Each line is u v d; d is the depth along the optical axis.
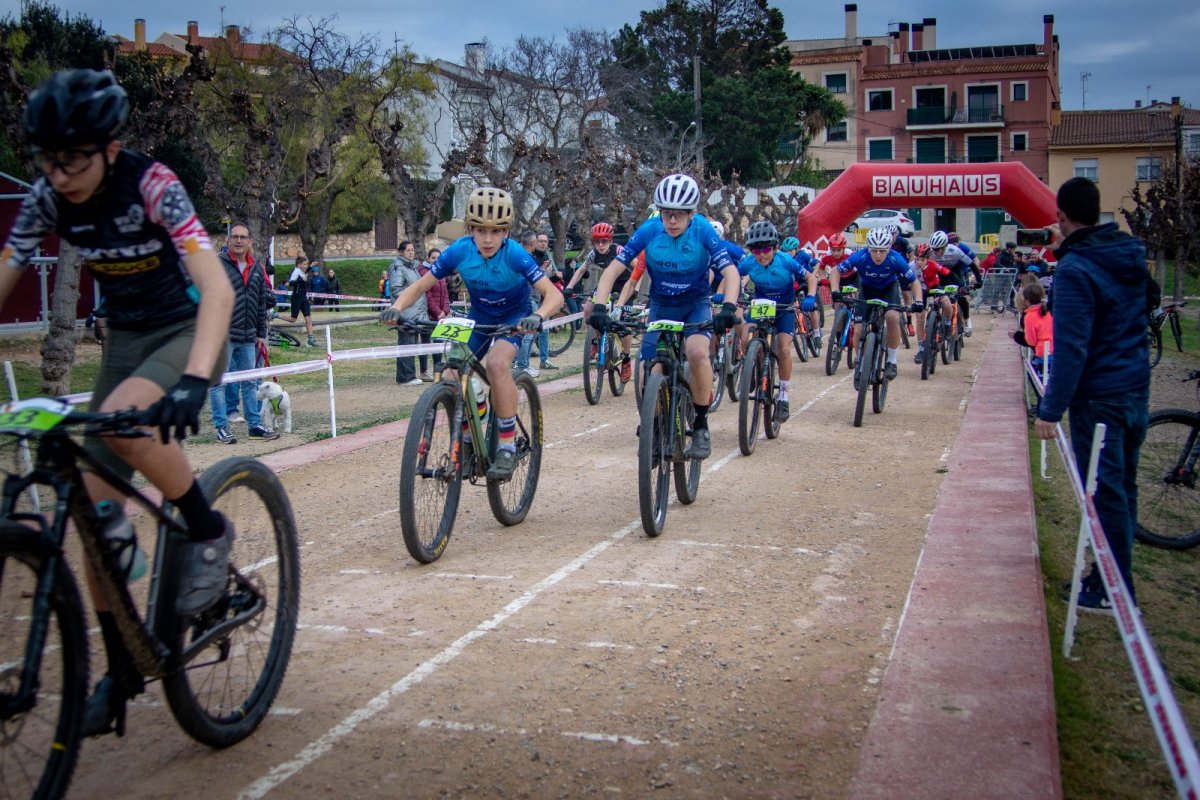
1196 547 6.07
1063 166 58.50
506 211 5.67
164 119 14.12
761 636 4.29
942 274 15.15
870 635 4.27
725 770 3.15
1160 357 16.62
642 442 5.67
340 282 39.56
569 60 38.34
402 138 33.75
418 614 4.58
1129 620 2.99
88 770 3.18
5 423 2.40
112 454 3.03
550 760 3.22
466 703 3.64
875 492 6.96
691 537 5.88
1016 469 7.50
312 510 6.64
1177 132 35.69
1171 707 2.38
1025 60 58.34
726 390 12.48
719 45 52.41
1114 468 4.61
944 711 3.46
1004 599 4.59
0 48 11.12
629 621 4.48
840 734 3.38
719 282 9.50
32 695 2.50
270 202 17.11
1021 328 10.30
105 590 2.73
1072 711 3.72
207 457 8.41
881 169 21.00
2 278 2.80
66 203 2.79
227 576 3.13
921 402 11.54
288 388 13.50
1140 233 38.16
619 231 26.64
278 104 17.70
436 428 5.38
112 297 3.00
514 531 6.08
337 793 3.04
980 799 2.90
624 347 12.10
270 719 3.53
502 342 5.69
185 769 3.18
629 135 43.19
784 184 48.94
